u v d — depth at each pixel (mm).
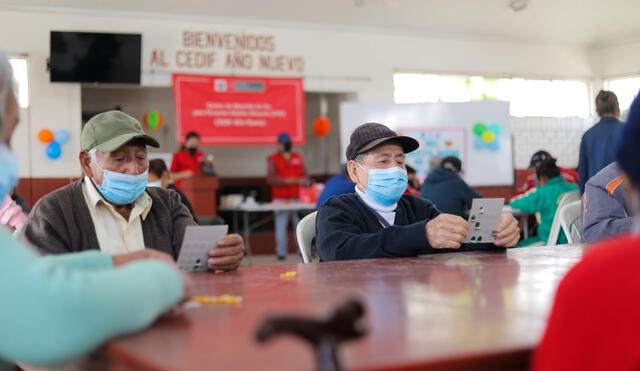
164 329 1171
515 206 5586
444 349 970
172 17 9438
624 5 10781
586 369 848
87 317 1058
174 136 11141
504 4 10500
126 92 10859
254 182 11578
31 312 1046
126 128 2322
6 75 1249
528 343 997
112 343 1081
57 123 8992
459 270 1895
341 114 9430
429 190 5578
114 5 9094
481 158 9781
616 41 11727
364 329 778
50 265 1093
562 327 880
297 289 1614
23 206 4676
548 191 5492
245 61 9812
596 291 853
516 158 11539
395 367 894
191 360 953
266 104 9883
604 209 2818
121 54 8922
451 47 10969
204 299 1437
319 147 11617
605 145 5191
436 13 10414
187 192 8609
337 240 2537
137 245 2375
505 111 9781
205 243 2035
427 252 2574
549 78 11703
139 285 1151
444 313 1240
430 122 9648
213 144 9641
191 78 9547
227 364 926
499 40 11289
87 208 2316
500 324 1133
